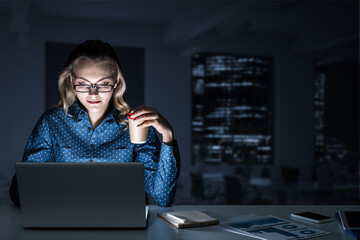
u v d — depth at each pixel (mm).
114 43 7488
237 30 7512
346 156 8117
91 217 979
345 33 7082
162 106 7723
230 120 8070
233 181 4988
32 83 6863
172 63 7801
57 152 1438
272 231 960
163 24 7742
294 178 5500
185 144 7797
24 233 950
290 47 8359
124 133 1460
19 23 6664
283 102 8227
